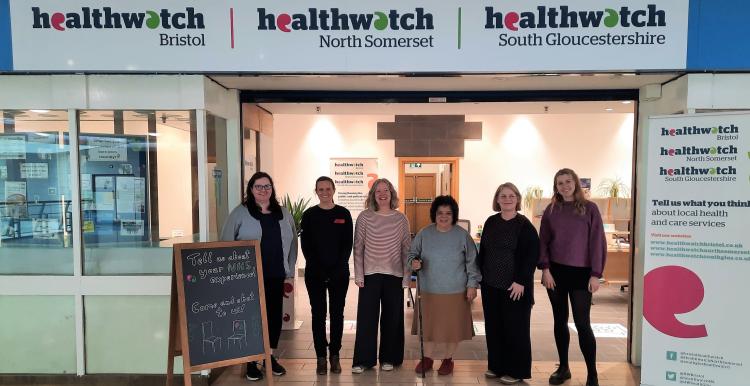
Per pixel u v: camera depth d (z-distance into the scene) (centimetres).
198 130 311
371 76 310
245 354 273
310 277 326
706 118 236
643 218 344
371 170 715
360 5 297
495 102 382
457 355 370
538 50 296
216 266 271
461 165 714
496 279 306
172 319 261
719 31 288
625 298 575
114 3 296
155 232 322
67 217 318
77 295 314
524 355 306
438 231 320
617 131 710
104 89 308
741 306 234
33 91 309
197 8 298
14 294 315
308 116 715
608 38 292
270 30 299
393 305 327
